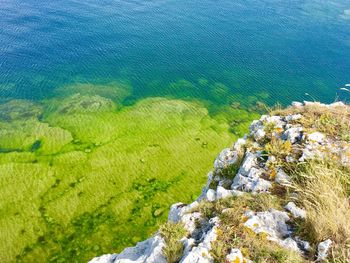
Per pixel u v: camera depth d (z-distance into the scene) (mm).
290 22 86875
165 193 35688
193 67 62688
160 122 46844
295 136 13305
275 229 9125
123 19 81188
